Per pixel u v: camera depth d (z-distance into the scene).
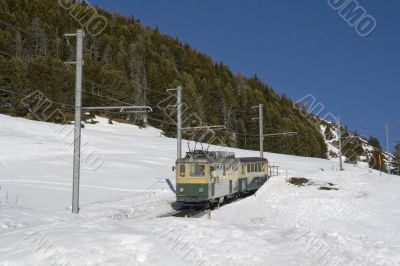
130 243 11.05
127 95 94.56
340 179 39.88
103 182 37.81
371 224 23.86
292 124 117.06
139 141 75.31
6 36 91.69
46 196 28.81
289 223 24.00
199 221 14.73
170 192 34.75
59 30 117.19
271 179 39.44
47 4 126.12
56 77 83.81
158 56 132.38
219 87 124.25
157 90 102.69
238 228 14.08
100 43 122.25
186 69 146.50
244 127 112.56
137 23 155.50
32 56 96.38
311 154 119.00
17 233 12.38
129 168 47.81
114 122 96.56
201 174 27.39
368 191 34.31
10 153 48.03
